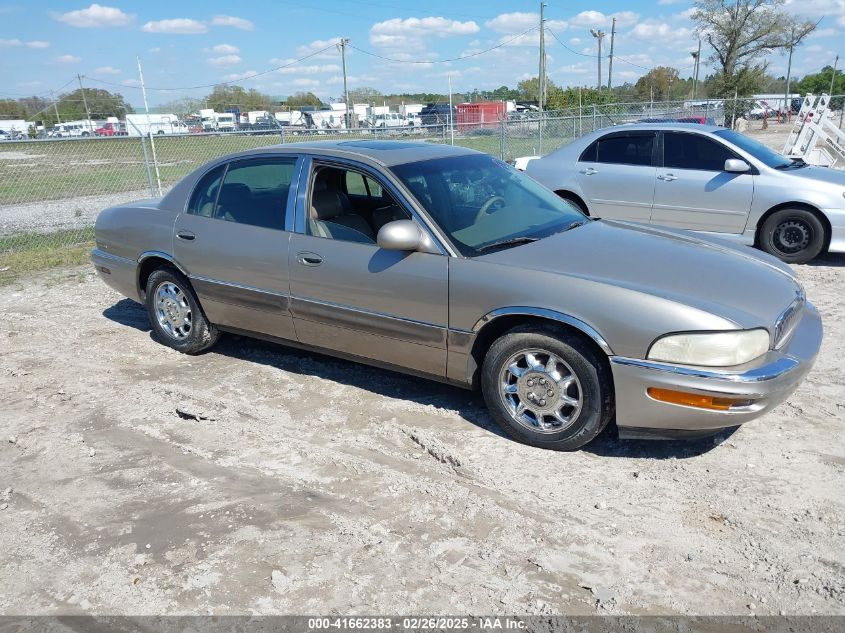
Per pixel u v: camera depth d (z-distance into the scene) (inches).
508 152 885.2
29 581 118.7
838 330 230.4
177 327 224.4
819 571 115.9
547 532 127.4
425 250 163.8
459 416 175.5
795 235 320.2
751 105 1408.7
